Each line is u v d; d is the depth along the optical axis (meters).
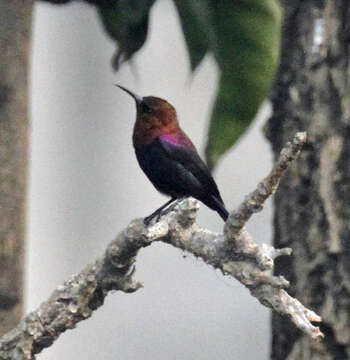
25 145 11.15
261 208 6.97
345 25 10.20
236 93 10.33
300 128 10.33
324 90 10.22
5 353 8.00
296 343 10.17
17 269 10.95
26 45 11.23
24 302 11.03
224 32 10.37
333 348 9.98
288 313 7.02
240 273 7.16
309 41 10.37
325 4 10.32
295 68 10.45
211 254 7.33
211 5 10.37
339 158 10.07
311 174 10.18
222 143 10.36
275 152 10.62
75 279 7.95
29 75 11.27
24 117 11.16
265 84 10.30
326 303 9.99
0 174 10.91
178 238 7.52
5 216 10.90
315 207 10.12
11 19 11.09
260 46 10.29
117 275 7.87
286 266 10.29
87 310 7.98
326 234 10.05
